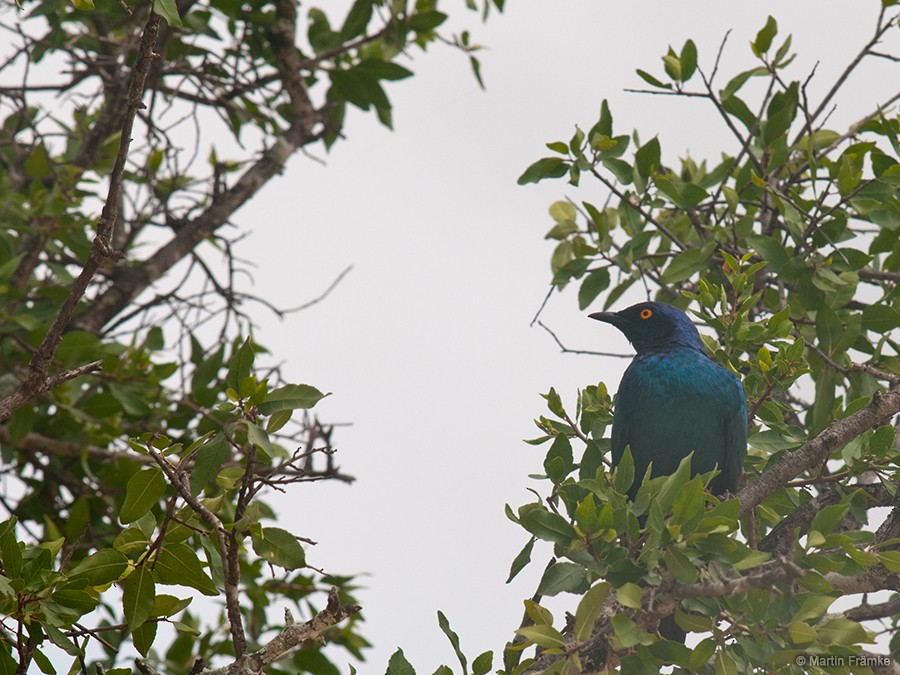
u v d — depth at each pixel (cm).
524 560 854
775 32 1226
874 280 1223
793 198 1173
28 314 1404
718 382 1213
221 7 1667
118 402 1408
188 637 1341
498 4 1573
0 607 800
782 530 1018
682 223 1391
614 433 1255
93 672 979
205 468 780
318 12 1758
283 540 795
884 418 1001
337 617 757
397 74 1684
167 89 1656
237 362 800
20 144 1684
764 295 1251
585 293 1252
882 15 1204
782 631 816
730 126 1225
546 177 1230
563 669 787
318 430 1244
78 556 1372
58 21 1541
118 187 732
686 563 780
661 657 815
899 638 1008
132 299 1542
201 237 1596
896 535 977
